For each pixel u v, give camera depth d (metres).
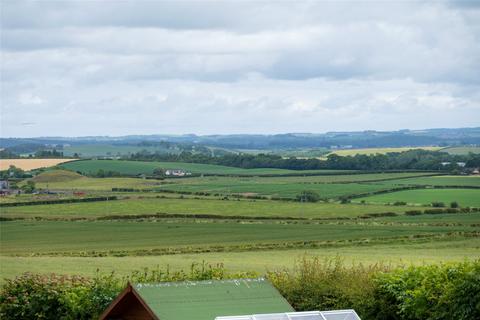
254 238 104.06
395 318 25.19
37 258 71.56
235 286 20.80
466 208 155.38
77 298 27.44
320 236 104.75
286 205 174.12
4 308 27.98
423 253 78.81
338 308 26.33
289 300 27.33
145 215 148.88
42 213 156.62
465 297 22.08
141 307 20.30
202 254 82.06
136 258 73.25
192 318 18.73
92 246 97.44
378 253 79.50
